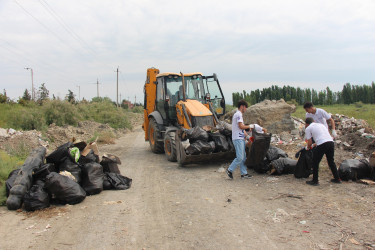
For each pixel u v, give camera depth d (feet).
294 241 12.75
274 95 188.24
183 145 27.61
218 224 14.94
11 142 34.94
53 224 15.64
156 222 15.58
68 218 16.43
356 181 20.30
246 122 41.11
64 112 67.15
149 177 25.72
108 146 49.24
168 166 29.94
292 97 194.59
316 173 20.18
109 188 21.99
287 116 39.19
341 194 18.02
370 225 13.75
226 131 28.22
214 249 12.40
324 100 192.44
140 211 17.34
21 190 18.11
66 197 18.44
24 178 18.72
